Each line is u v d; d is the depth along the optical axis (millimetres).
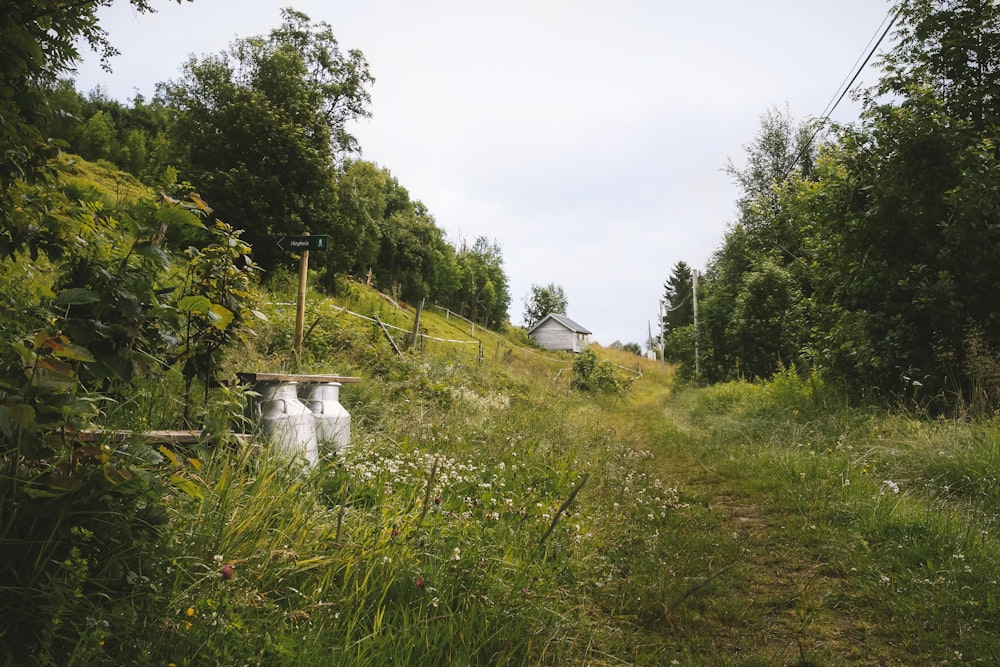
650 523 5227
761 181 32219
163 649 2062
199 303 3350
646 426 13250
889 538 4617
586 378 23328
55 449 2207
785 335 19047
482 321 75125
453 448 6070
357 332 11938
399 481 4504
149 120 69188
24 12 2818
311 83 34500
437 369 11977
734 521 5523
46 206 3289
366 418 6738
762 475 6996
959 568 3912
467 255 83250
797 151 31359
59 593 1943
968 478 5734
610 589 3828
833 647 3246
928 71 10578
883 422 8328
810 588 3971
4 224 3053
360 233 36562
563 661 2924
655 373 48188
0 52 2730
